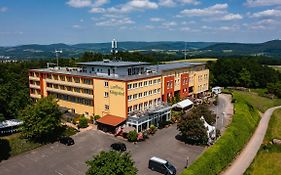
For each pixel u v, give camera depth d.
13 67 140.12
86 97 83.69
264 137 77.88
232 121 79.75
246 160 61.38
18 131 74.25
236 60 173.00
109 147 65.25
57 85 92.62
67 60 167.00
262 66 173.25
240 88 159.12
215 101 112.50
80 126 77.94
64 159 59.06
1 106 76.62
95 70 85.81
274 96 144.50
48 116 67.31
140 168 54.47
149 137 72.12
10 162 57.75
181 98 107.19
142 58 175.75
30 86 102.44
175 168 54.53
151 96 84.81
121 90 74.81
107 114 79.50
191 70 114.25
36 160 58.72
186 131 66.75
